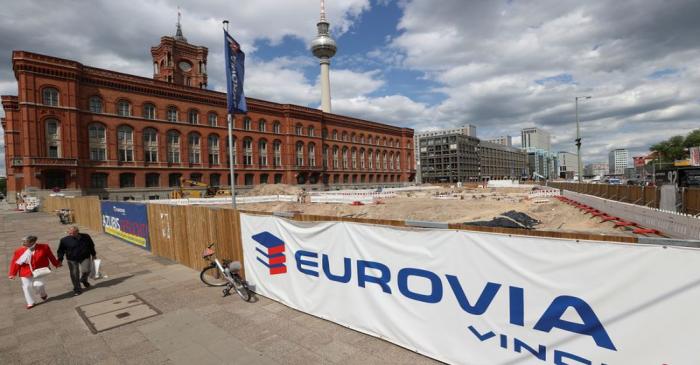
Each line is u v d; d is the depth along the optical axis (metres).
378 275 4.58
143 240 12.55
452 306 3.85
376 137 95.94
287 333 5.07
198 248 9.16
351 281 4.96
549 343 3.16
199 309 6.25
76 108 42.81
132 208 13.36
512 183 75.12
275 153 68.81
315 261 5.52
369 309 4.75
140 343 5.05
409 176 107.44
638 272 2.67
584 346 2.96
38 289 7.03
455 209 25.61
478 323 3.64
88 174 44.22
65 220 23.80
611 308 2.81
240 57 11.53
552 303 3.12
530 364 3.29
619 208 14.38
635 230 11.37
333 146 82.50
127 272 9.34
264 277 6.73
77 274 7.61
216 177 58.53
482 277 3.58
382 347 4.45
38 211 36.81
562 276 3.05
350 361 4.17
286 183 70.00
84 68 44.25
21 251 6.88
